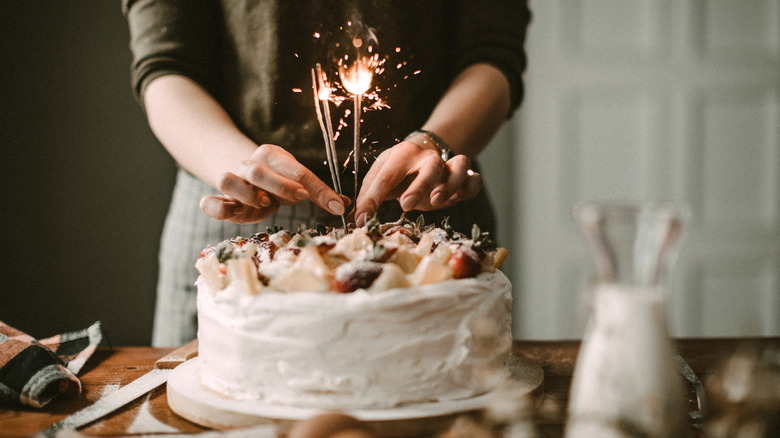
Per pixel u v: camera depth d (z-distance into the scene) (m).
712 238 2.52
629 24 2.46
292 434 0.58
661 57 2.47
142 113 2.23
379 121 1.29
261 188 0.94
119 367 1.06
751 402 0.55
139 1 1.34
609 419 0.53
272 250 0.87
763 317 2.54
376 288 0.75
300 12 1.27
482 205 1.42
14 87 2.18
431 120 1.22
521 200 2.53
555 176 2.52
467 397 0.79
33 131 2.20
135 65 1.32
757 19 2.46
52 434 0.74
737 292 2.55
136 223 2.26
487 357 0.79
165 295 1.44
